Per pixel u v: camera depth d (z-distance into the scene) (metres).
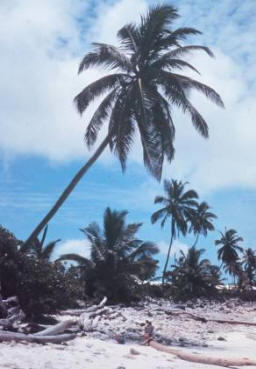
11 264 19.84
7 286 19.78
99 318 23.56
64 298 20.98
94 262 38.88
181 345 18.66
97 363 12.09
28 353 12.00
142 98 27.00
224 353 17.42
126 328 21.00
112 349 14.91
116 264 38.59
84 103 28.72
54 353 12.54
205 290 56.19
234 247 80.25
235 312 45.03
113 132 28.00
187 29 28.41
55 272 21.06
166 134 27.75
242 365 13.95
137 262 40.34
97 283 37.50
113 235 40.34
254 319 38.12
